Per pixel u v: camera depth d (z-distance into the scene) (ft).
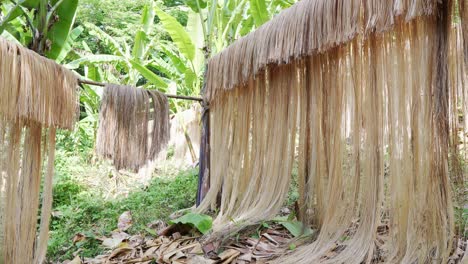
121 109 7.83
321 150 6.59
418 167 4.67
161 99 8.45
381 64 5.28
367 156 5.45
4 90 4.96
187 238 7.58
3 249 5.50
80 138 19.77
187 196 10.91
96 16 24.66
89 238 8.46
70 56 16.19
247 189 8.04
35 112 5.39
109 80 18.83
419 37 4.70
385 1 4.51
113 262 6.88
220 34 12.71
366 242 5.31
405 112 4.87
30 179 5.90
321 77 6.52
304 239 6.67
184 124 15.55
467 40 4.12
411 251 4.66
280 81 7.46
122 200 11.64
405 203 4.81
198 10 11.27
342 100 6.09
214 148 9.15
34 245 6.12
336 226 5.93
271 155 7.57
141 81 27.76
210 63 8.86
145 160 8.16
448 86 4.43
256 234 7.29
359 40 5.64
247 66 7.26
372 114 5.40
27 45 7.55
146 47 17.25
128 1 25.52
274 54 6.39
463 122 4.48
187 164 15.60
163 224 9.04
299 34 5.91
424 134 4.61
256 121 8.03
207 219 7.95
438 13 4.48
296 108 7.11
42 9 7.35
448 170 4.43
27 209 5.84
